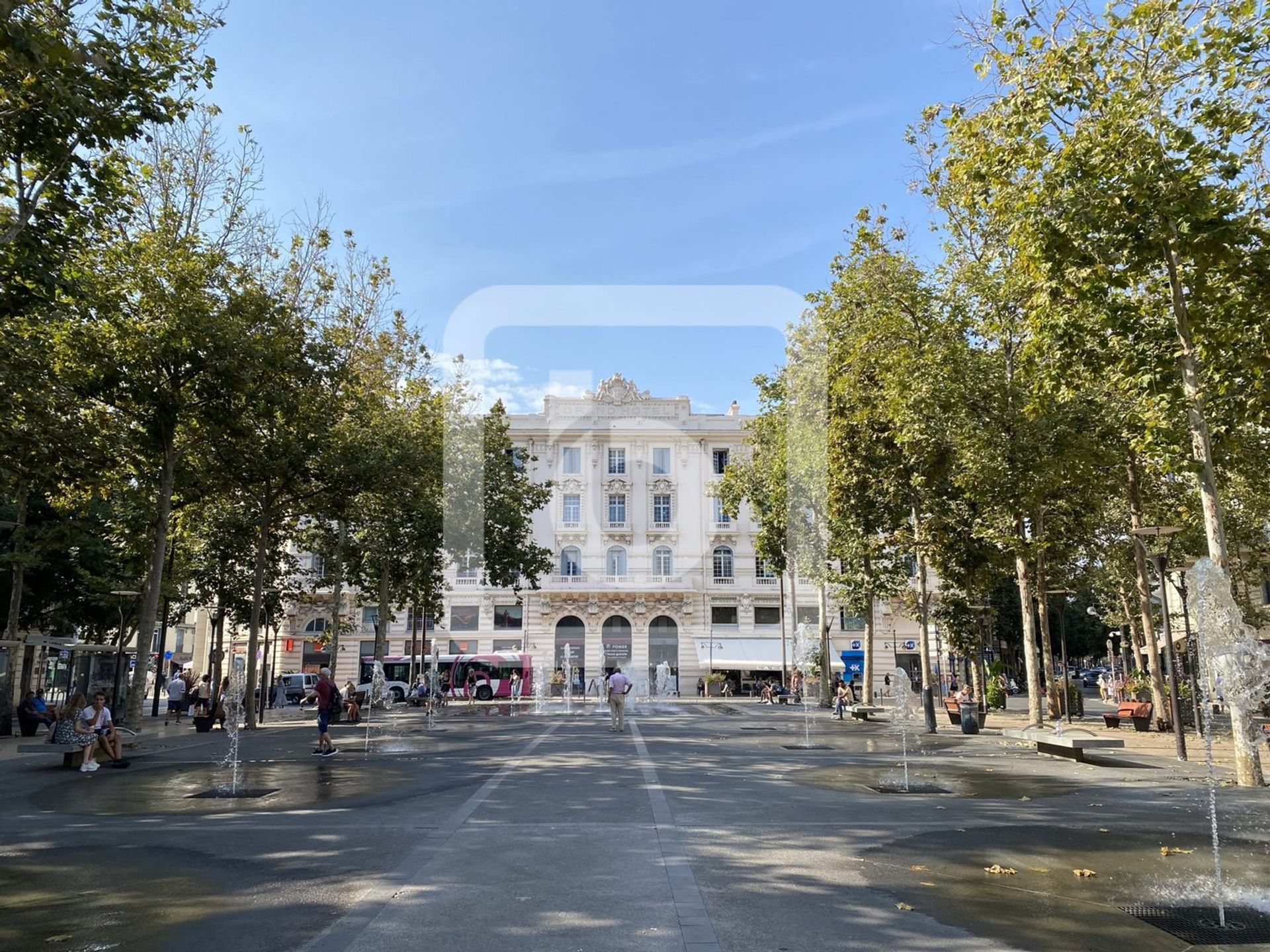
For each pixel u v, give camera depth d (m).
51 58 11.03
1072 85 14.10
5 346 18.56
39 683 28.36
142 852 8.55
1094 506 27.19
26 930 6.10
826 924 6.13
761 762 16.19
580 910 6.39
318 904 6.64
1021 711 37.31
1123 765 16.16
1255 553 33.44
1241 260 13.95
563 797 11.69
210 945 5.74
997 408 21.66
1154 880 7.36
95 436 21.94
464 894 6.84
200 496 27.06
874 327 23.81
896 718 27.11
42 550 26.12
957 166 16.08
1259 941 5.86
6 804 11.99
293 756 18.16
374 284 30.31
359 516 31.48
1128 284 14.68
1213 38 12.97
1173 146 13.45
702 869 7.64
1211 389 15.03
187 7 15.53
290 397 24.80
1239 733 13.26
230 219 24.92
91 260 20.47
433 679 33.44
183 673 44.31
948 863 7.93
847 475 29.03
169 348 21.33
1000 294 21.67
